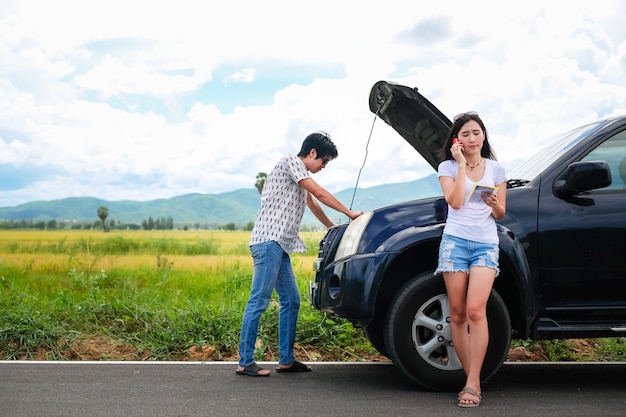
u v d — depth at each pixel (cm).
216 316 707
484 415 409
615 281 484
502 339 472
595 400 450
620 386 500
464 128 451
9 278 1182
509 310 508
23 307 742
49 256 1686
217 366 581
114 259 1623
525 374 551
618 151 501
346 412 417
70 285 1103
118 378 524
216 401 447
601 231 483
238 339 662
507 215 483
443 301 476
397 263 519
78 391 475
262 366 589
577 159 499
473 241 443
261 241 550
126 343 664
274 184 559
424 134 573
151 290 994
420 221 487
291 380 523
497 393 474
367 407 430
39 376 530
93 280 956
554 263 481
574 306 485
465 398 431
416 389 489
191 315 711
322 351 655
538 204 486
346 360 636
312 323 682
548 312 483
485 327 439
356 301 478
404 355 472
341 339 670
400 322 473
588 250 482
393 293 524
